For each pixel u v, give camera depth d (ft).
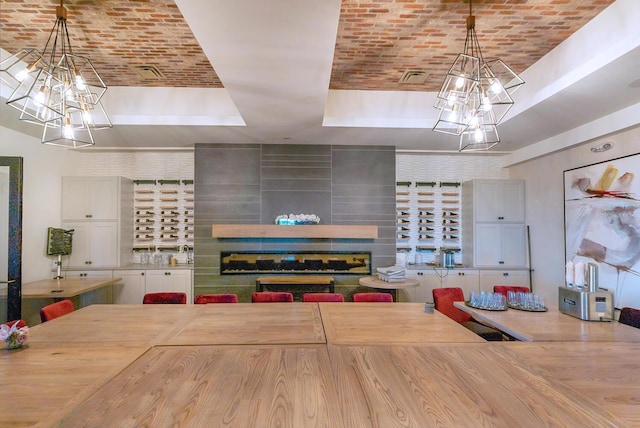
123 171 19.93
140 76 13.46
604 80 9.78
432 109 15.08
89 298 17.71
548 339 7.47
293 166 18.45
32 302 16.25
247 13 6.71
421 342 7.02
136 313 9.59
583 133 14.07
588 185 14.28
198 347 6.70
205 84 14.25
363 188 18.60
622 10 8.54
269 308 10.25
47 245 17.04
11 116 13.10
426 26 9.95
